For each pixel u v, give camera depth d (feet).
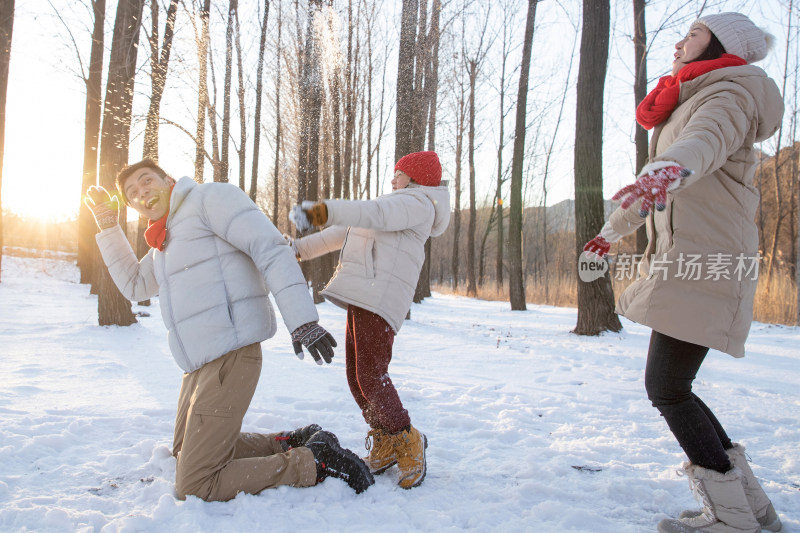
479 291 75.15
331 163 52.03
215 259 8.10
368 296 8.55
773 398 15.25
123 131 25.76
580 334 28.37
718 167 6.63
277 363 17.70
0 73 39.27
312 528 6.98
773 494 8.59
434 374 17.76
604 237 8.34
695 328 7.05
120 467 8.68
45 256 75.05
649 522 7.69
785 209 86.84
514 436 11.33
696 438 7.19
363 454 9.79
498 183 83.66
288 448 8.84
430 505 7.88
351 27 48.57
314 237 9.93
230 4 40.83
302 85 41.42
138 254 41.04
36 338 21.30
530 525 7.31
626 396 15.21
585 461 9.90
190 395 8.38
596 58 28.71
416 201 8.70
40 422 10.55
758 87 7.03
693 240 7.19
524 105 49.42
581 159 28.99
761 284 42.50
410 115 35.32
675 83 7.69
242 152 58.13
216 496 7.56
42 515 6.87
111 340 21.68
